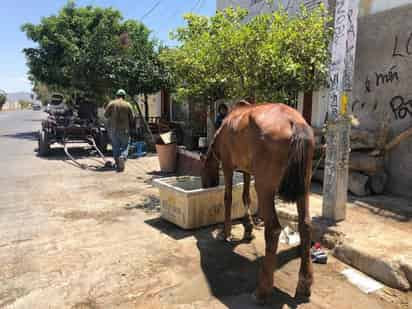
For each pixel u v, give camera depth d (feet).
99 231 14.43
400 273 9.87
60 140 35.60
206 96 18.22
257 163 9.18
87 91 43.27
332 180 13.37
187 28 17.76
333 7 20.99
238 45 14.71
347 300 9.26
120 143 28.19
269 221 8.92
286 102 17.26
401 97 17.44
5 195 20.06
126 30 44.65
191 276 10.59
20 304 9.10
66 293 9.64
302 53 14.92
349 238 11.92
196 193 14.19
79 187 22.33
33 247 12.73
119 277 10.52
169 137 27.68
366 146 18.16
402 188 17.40
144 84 38.11
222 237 13.47
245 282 10.22
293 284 10.11
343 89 12.62
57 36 44.93
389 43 17.87
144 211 17.28
